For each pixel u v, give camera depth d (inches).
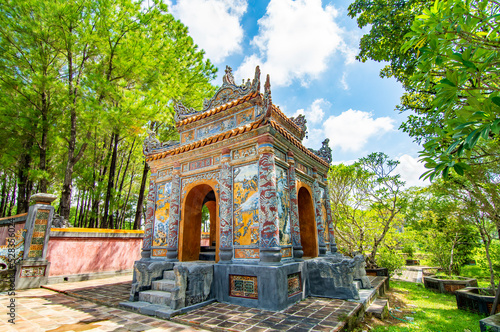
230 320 227.3
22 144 588.7
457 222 463.5
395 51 367.6
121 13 582.2
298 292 295.0
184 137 433.1
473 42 125.4
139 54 569.0
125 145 796.0
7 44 503.8
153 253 389.1
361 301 280.8
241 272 281.7
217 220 333.1
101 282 448.1
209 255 383.6
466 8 122.4
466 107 120.9
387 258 577.0
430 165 135.6
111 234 537.6
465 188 352.8
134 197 1155.9
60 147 668.7
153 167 429.4
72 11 513.7
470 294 311.4
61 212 522.9
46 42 530.9
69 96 516.1
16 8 505.4
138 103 502.9
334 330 198.8
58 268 447.8
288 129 446.3
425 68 135.2
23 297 337.1
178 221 372.2
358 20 391.2
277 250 276.8
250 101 362.3
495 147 266.1
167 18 671.1
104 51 583.2
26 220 430.0
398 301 371.2
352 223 588.7
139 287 300.4
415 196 506.6
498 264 486.3
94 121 497.4
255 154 317.7
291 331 198.7
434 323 266.5
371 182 560.1
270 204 286.8
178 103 454.0
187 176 383.2
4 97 501.0
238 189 323.9
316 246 401.7
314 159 438.9
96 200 613.6
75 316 249.4
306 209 420.2
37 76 486.6
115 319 239.6
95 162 710.5
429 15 133.3
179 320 231.3
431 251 637.9
